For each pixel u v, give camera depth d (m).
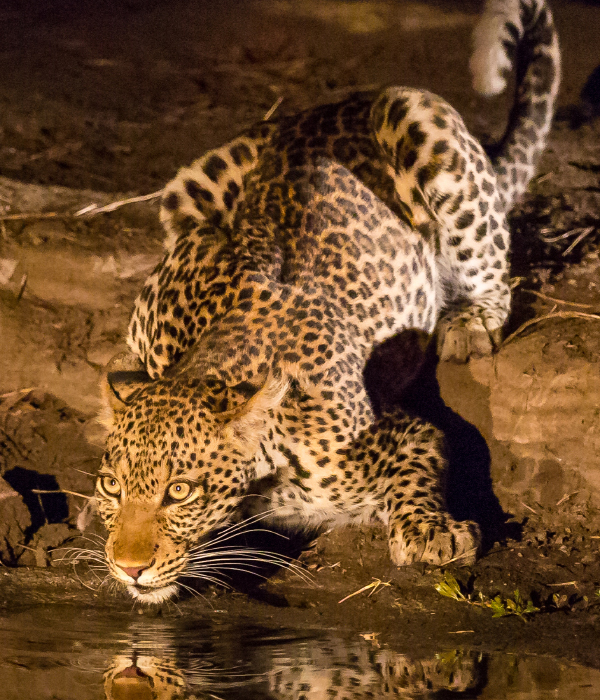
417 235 9.66
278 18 20.45
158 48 18.67
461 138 9.77
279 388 7.56
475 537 8.14
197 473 7.39
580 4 22.92
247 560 8.66
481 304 10.22
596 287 10.61
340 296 8.75
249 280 8.41
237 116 15.25
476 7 22.03
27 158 13.35
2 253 11.21
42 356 10.81
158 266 9.62
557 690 5.94
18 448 10.20
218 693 5.83
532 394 9.50
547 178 13.26
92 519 9.27
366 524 8.98
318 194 9.10
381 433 8.49
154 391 7.66
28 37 18.89
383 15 20.77
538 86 12.02
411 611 7.69
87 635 7.07
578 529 9.02
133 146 13.98
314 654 6.67
